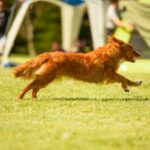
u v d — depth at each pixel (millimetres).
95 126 10625
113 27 25469
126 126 10680
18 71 13305
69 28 31125
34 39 40812
